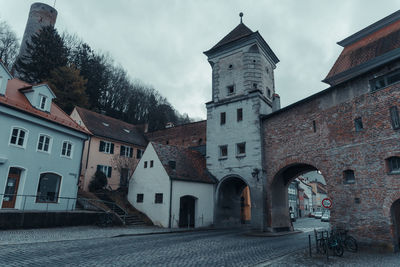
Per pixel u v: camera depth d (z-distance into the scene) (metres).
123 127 38.78
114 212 21.34
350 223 14.49
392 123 13.25
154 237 16.23
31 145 18.31
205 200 25.16
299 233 22.05
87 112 34.88
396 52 16.31
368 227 13.55
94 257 9.50
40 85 19.81
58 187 20.09
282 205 23.02
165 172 23.61
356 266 9.38
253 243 15.03
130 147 35.62
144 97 66.25
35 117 18.53
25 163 17.78
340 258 10.83
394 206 13.16
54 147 19.95
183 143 36.31
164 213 22.62
